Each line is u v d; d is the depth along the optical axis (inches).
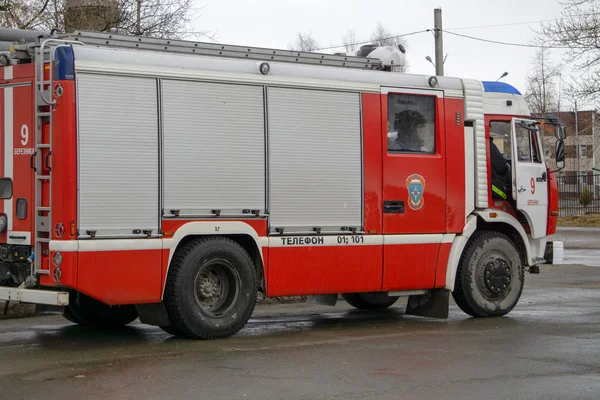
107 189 343.0
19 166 355.9
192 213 363.9
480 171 454.6
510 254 465.1
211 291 374.3
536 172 482.3
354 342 368.8
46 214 344.5
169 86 360.8
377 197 418.6
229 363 315.6
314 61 427.2
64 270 333.1
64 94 335.3
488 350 346.9
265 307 517.3
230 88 377.1
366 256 414.0
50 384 277.9
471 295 451.5
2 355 332.5
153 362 317.4
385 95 423.5
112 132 345.1
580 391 270.1
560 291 600.4
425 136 438.3
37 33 415.2
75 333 396.8
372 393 266.5
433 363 317.4
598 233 1327.5
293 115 394.6
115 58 348.2
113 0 650.2
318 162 400.8
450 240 443.2
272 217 386.6
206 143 369.1
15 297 351.6
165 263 356.2
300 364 314.3
